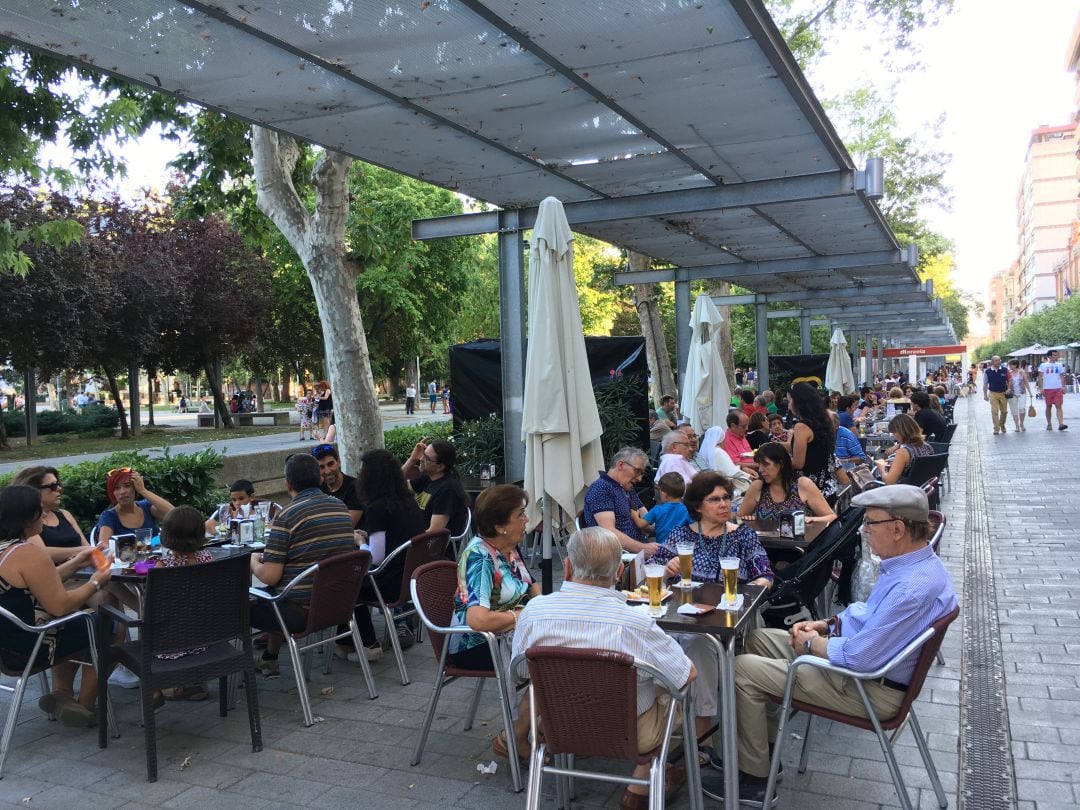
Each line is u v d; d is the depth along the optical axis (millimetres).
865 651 3553
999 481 14688
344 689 5645
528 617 3539
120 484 6312
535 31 4551
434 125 6109
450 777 4312
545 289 6070
